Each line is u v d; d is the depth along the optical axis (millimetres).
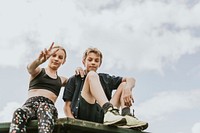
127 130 2875
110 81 3299
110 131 2771
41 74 2957
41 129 2500
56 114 2676
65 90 3279
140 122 2916
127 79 3211
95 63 3275
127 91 3090
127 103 3068
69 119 2549
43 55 2758
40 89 2904
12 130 2533
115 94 3221
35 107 2773
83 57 3363
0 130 2799
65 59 3131
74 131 2650
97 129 2697
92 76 2977
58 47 3088
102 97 2869
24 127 2582
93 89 2916
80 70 3293
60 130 2604
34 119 2705
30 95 2895
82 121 2615
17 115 2590
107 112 2793
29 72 2887
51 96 2922
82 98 3053
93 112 3061
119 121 2719
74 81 3299
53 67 3029
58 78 3061
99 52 3324
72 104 3195
